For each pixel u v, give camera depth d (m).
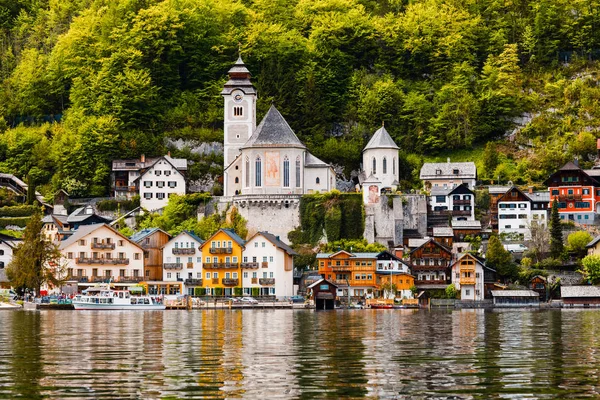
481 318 137.50
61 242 197.75
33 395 59.59
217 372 69.25
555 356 79.06
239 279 190.25
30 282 173.25
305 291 196.75
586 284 190.12
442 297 189.62
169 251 193.50
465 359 77.12
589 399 58.03
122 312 159.38
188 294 188.62
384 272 188.25
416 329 111.00
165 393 60.25
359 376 67.19
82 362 75.19
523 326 116.56
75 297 167.00
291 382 64.50
